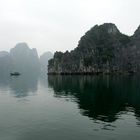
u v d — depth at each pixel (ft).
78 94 236.02
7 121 116.37
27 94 250.37
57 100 195.42
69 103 176.96
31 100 199.31
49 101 190.60
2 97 223.51
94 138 88.69
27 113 137.69
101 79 495.00
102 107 156.76
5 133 95.81
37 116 128.47
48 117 125.49
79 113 136.67
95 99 195.52
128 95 215.92
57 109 151.02
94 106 160.86
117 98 198.08
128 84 342.23
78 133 95.09
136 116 127.24
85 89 284.20
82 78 558.97
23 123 112.06
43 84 402.72
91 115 130.52
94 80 462.19
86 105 165.78
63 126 106.11
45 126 106.22
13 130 99.91
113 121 115.55
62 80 498.69
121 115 129.80
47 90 292.40
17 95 241.14
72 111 143.13
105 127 104.17
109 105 164.35
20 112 141.18
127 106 159.22
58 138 89.15
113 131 97.66
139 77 570.46
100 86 317.42
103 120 117.91
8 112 141.38
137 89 268.21
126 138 88.43
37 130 99.81
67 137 90.22
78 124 109.50
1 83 451.12
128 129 100.63
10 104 176.04
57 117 125.49
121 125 107.45
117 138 88.48
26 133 95.66
